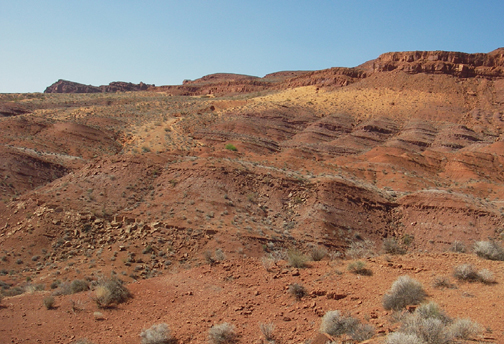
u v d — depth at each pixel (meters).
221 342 10.33
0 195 50.25
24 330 12.22
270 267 14.84
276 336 10.26
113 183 37.91
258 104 116.88
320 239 31.83
